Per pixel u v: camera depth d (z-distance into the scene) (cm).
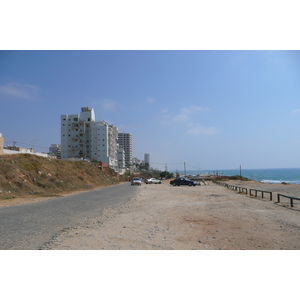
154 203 1852
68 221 1134
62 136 9825
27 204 1878
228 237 803
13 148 4894
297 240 760
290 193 2788
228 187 3941
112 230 920
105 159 9944
